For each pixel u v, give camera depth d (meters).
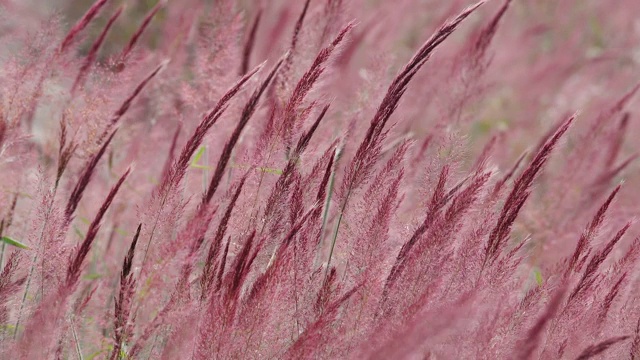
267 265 1.83
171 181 1.83
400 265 1.81
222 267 1.79
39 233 1.91
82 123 2.04
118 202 2.17
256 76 2.08
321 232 1.90
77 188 1.90
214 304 1.77
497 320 1.80
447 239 1.80
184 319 1.80
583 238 1.84
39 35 2.08
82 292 2.00
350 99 2.19
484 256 1.81
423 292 1.78
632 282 1.93
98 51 2.12
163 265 1.80
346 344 1.79
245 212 1.86
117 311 1.80
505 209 1.80
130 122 2.31
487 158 1.91
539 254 2.14
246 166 1.87
